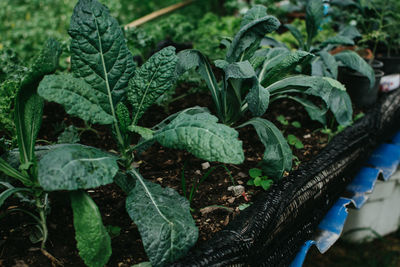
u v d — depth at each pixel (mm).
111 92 1723
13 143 1893
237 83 2176
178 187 2033
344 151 2396
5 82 1868
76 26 1621
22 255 1548
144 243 1430
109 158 1481
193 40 3795
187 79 2992
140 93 1753
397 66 3631
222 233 1621
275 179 2037
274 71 2189
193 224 1535
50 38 1496
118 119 1713
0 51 2672
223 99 2316
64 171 1294
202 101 3037
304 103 2590
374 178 2629
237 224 1681
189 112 2174
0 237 1621
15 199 1832
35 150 1735
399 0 3443
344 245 3570
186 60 2102
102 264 1403
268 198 1848
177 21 3924
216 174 2178
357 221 3398
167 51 1754
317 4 2711
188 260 1443
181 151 2391
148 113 2812
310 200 1995
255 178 2055
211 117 1633
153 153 2371
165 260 1425
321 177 2121
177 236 1465
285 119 2926
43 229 1580
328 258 3432
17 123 1508
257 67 2311
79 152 1410
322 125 2859
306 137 2691
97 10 1654
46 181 1247
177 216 1539
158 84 1744
